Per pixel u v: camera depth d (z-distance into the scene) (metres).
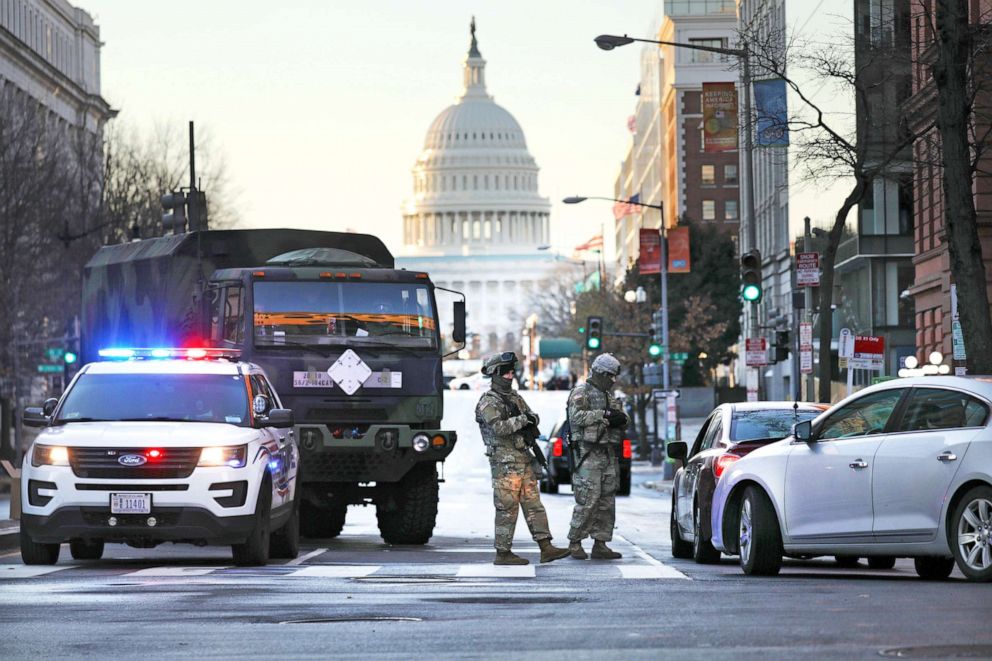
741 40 101.12
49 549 48.38
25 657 26.19
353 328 59.94
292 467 53.16
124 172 184.12
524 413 47.94
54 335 171.00
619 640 27.14
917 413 38.97
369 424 59.72
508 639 27.52
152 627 30.30
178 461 46.59
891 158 84.12
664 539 66.25
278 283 59.78
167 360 51.72
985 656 23.97
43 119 171.12
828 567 49.31
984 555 36.69
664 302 175.00
